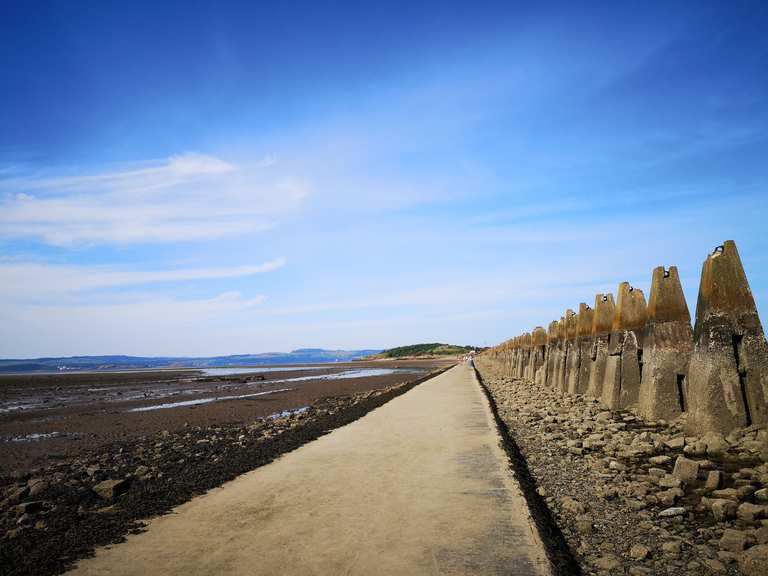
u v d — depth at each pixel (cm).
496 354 6075
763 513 545
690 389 987
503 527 551
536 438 1140
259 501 674
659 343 1176
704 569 456
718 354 942
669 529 551
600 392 1630
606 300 1653
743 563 443
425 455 933
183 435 1589
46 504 743
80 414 2348
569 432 1166
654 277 1205
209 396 3203
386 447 1023
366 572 452
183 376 6762
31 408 2723
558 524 594
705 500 605
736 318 945
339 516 602
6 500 809
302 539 533
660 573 455
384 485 732
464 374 4119
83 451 1393
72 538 563
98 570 474
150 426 1856
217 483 782
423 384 3041
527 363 3269
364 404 2038
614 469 809
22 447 1504
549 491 725
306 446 1078
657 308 1189
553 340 2434
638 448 904
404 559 477
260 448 1112
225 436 1500
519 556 477
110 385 4853
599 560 485
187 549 517
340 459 922
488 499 651
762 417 912
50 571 476
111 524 608
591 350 1752
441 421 1384
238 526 580
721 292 957
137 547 529
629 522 581
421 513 605
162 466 1052
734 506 562
